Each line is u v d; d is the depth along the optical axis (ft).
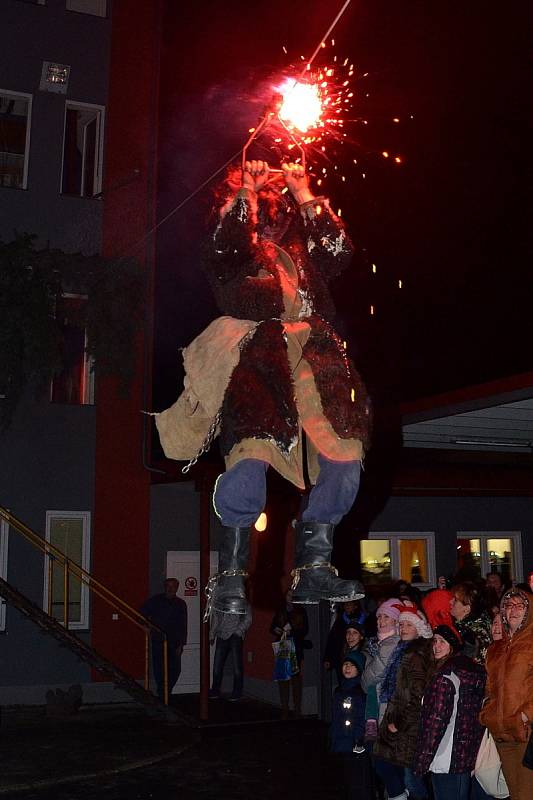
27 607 41.29
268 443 7.88
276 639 43.04
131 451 51.65
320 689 42.39
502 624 18.84
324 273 9.34
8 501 49.11
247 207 8.65
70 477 50.42
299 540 8.45
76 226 51.83
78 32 54.03
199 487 42.09
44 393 49.01
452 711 18.29
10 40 52.70
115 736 38.63
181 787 30.25
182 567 52.34
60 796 28.89
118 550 50.83
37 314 47.50
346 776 22.36
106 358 50.31
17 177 52.42
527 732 17.16
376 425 34.50
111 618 49.75
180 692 51.83
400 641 20.95
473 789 20.04
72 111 54.29
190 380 8.57
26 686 47.52
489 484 44.57
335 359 8.52
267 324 8.25
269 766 33.58
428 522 51.31
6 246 47.75
